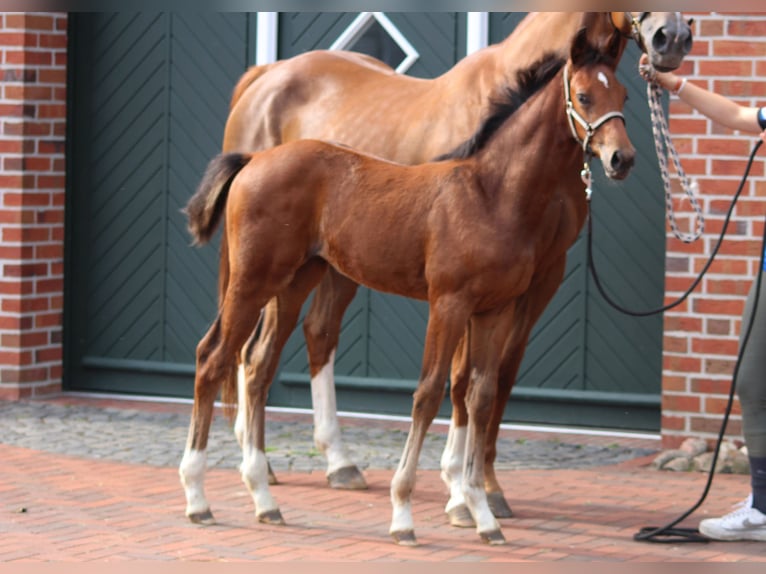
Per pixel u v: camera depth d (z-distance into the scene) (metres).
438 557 6.23
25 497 7.37
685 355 8.74
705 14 8.62
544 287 7.01
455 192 6.37
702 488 7.84
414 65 10.03
